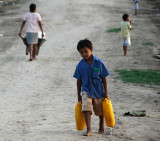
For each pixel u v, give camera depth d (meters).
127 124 20.03
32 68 41.59
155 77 38.09
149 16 91.19
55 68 41.91
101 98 17.31
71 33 70.12
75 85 34.28
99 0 116.62
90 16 90.81
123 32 49.91
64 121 21.27
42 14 93.50
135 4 92.88
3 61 45.62
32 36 44.62
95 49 54.94
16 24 79.69
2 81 35.28
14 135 17.52
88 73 16.83
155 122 20.75
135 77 37.94
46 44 59.22
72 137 16.78
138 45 58.19
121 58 48.53
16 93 30.69
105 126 19.58
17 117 22.50
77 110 17.36
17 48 56.06
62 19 86.69
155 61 47.06
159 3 115.81
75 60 47.12
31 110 24.69
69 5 106.81
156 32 70.12
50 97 29.28
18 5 107.56
